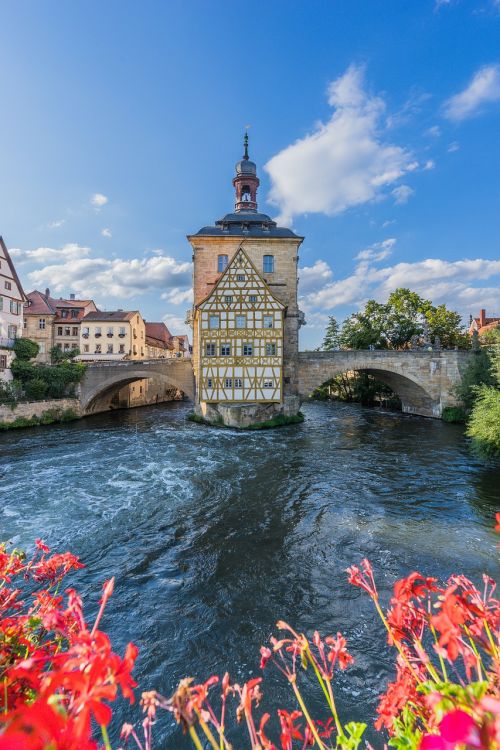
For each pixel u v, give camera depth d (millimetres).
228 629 6863
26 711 936
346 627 6867
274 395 27812
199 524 11289
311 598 7723
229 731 5027
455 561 9055
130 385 45250
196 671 5957
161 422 31656
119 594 7898
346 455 19594
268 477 15828
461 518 11625
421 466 17531
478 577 8336
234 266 27812
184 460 18594
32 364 32812
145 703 1431
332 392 57562
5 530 10797
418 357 32125
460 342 43188
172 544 10062
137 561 9203
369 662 6039
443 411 31781
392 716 1687
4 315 33062
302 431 26391
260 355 27781
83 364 34312
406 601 1900
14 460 18688
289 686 5645
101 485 14805
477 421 15930
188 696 1384
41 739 878
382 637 6578
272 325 27812
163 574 8641
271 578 8453
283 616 7199
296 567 8891
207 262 31531
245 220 33062
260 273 30469
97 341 49281
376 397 46375
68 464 17891
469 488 14430
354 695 5449
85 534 10609
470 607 1663
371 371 34719
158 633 6781
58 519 11578
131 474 16250
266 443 22484
